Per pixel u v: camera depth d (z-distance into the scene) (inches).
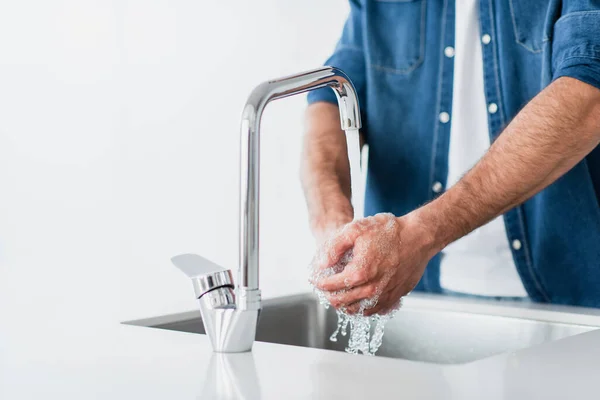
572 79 45.5
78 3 132.1
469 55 62.6
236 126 118.8
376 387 25.9
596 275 59.1
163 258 127.6
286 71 111.9
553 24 57.1
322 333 55.6
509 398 24.7
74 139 134.6
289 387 25.9
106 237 132.6
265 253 112.6
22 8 136.0
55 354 31.0
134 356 30.8
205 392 25.1
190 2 120.6
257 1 113.6
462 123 63.3
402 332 54.0
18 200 140.1
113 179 131.6
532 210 60.3
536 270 60.5
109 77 130.3
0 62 139.1
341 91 36.3
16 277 131.9
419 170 65.1
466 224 44.0
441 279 62.7
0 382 26.4
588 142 46.1
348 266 39.2
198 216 124.0
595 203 58.7
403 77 65.0
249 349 32.2
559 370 29.2
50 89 135.9
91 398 24.4
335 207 55.3
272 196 111.8
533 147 44.6
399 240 40.5
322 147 60.2
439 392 25.4
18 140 138.8
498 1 60.9
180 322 45.3
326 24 107.2
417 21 64.0
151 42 125.8
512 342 49.8
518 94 61.2
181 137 124.6
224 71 118.7
